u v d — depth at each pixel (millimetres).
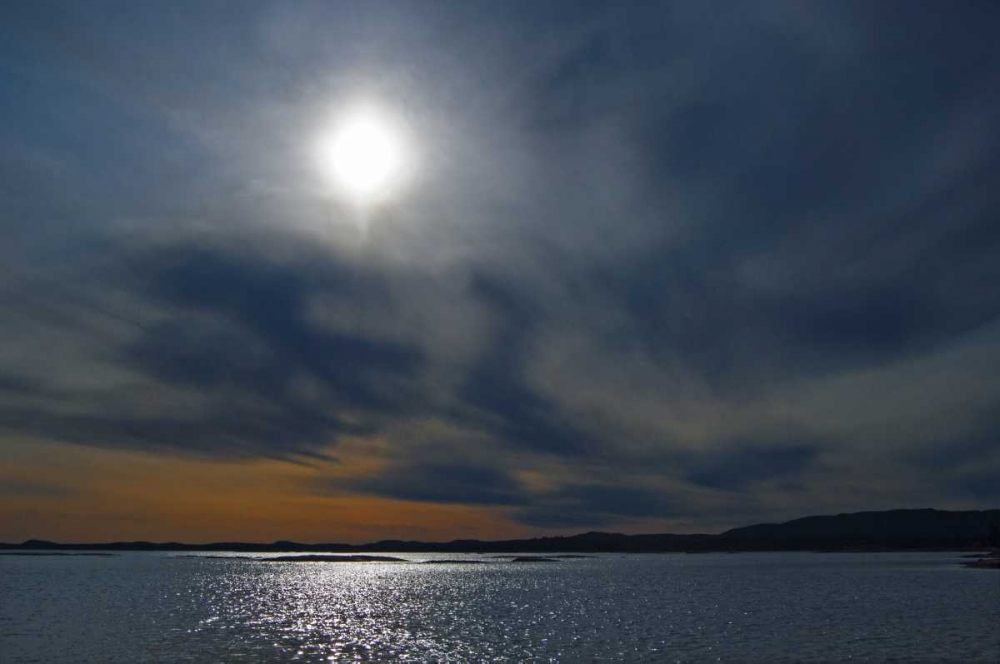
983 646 49344
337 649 50125
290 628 61375
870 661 44656
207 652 49062
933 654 46656
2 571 169375
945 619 63969
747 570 166750
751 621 64875
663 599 90062
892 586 104750
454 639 54656
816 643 51469
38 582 126250
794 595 93062
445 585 120562
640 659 45969
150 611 75812
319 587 114812
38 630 60406
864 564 184375
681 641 53125
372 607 80312
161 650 49812
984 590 95250
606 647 50500
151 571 171875
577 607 80000
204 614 72750
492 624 63969
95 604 84125
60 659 46719
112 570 176500
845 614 69250
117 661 45906
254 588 112125
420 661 45625
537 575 155500
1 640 54688
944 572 139750
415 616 70812
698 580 130625
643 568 190250
